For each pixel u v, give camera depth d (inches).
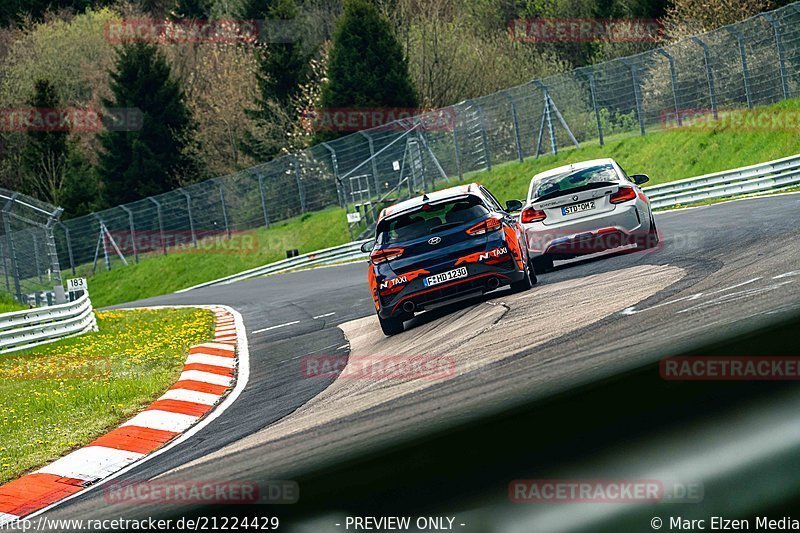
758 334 165.0
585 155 5004.9
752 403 125.0
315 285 3511.3
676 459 120.5
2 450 1123.3
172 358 1811.0
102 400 1393.9
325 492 155.0
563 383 170.7
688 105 4712.1
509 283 1492.4
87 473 962.1
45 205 3624.5
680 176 4402.1
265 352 1749.5
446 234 1477.6
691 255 1605.6
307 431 821.9
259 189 6156.5
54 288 3225.9
